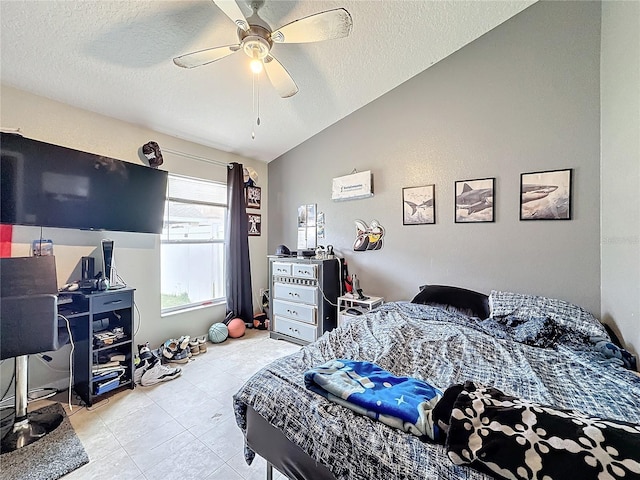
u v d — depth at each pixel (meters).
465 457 0.73
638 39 1.45
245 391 1.26
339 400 1.06
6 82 1.97
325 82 2.73
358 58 2.47
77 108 2.33
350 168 3.32
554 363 1.43
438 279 2.76
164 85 2.30
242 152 3.73
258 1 1.74
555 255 2.20
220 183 3.55
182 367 2.62
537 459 0.66
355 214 3.30
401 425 0.90
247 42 1.55
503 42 2.38
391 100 3.00
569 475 0.62
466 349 1.59
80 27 1.69
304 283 3.17
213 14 1.76
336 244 3.47
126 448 1.59
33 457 1.50
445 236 2.71
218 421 1.84
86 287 2.15
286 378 1.26
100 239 2.47
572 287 2.13
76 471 1.43
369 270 3.21
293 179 3.88
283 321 3.33
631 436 0.66
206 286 3.47
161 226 2.75
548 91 2.21
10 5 1.51
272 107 2.90
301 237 3.80
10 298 1.51
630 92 1.54
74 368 2.21
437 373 1.34
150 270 2.86
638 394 1.11
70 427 1.77
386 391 1.07
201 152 3.33
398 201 2.99
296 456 1.06
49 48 1.78
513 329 1.91
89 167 2.22
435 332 1.83
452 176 2.66
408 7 2.04
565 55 2.14
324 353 1.54
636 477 0.58
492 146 2.45
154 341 2.90
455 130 2.63
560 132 2.16
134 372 2.30
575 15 2.09
